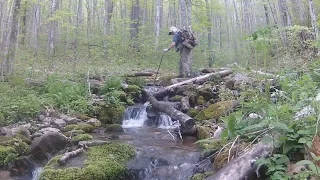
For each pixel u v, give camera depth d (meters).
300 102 3.93
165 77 10.72
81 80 9.75
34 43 20.52
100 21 26.36
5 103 7.01
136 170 4.78
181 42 10.53
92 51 15.46
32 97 7.47
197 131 6.22
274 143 3.63
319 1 15.92
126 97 8.71
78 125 6.75
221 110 6.68
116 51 15.79
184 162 4.87
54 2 19.55
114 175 4.56
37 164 5.23
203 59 16.78
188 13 14.98
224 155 4.16
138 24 22.62
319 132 3.56
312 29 12.72
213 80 9.33
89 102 8.03
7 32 12.38
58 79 9.16
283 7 17.80
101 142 5.61
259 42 4.42
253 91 5.18
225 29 32.78
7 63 9.77
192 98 8.05
